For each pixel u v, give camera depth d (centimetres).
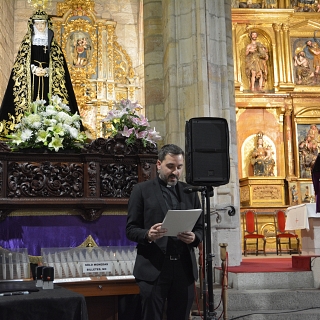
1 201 485
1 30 1430
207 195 398
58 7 1677
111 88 1642
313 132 1600
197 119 404
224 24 902
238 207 862
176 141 884
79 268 449
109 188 521
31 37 679
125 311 463
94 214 509
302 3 1683
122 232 522
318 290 687
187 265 385
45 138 507
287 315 625
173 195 404
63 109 570
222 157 403
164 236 382
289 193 1502
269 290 691
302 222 825
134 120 534
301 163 1577
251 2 1656
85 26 1669
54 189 507
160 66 993
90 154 511
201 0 884
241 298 658
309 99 1609
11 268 429
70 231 508
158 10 1013
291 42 1661
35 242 498
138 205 395
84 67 1647
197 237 386
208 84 866
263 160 1557
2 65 1434
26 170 502
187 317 383
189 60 892
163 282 377
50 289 346
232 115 948
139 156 524
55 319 306
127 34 1703
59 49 698
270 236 1422
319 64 1659
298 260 772
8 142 516
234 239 824
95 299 458
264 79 1625
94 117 1622
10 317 295
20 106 652
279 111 1598
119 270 458
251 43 1634
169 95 899
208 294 390
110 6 1712
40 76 672
